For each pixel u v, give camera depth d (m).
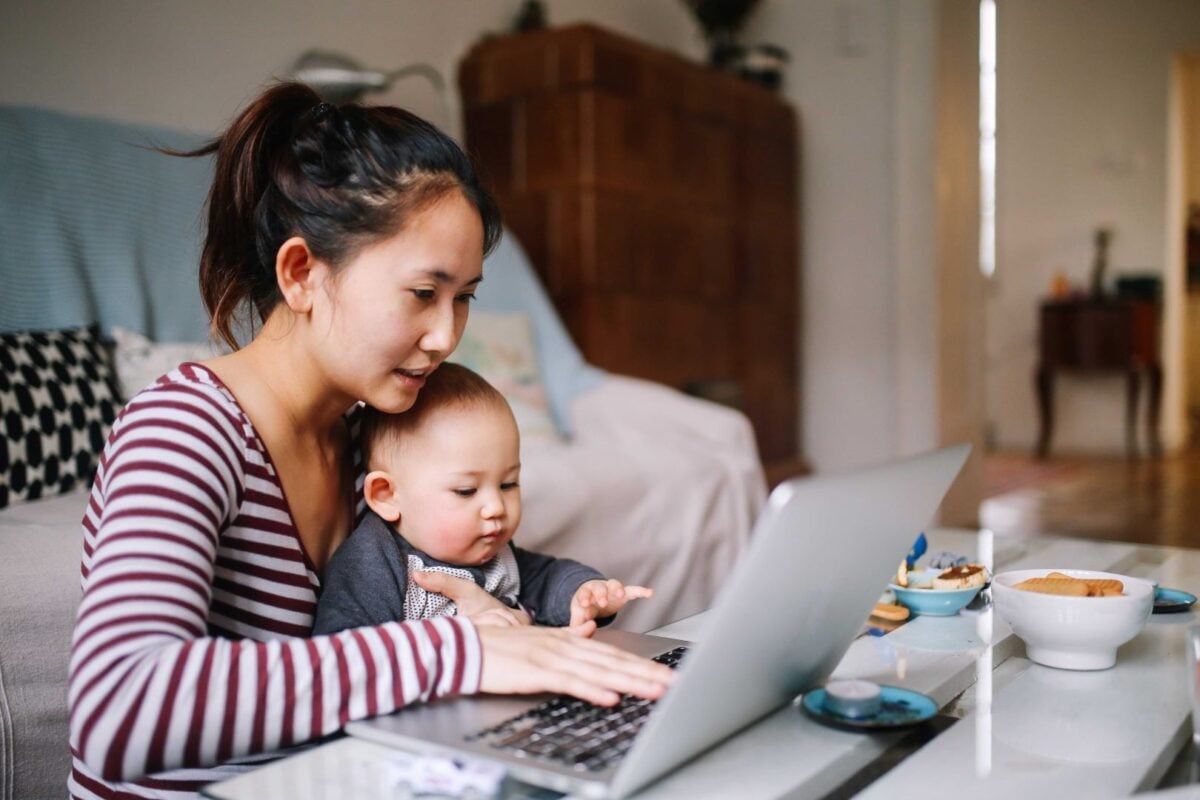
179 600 0.62
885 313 3.81
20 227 1.81
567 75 2.91
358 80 2.49
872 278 3.83
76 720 0.59
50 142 1.89
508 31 3.30
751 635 0.58
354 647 0.65
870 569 0.69
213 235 0.82
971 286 3.92
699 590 2.29
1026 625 0.83
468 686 0.67
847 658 0.85
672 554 2.22
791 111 3.83
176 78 2.38
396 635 0.67
